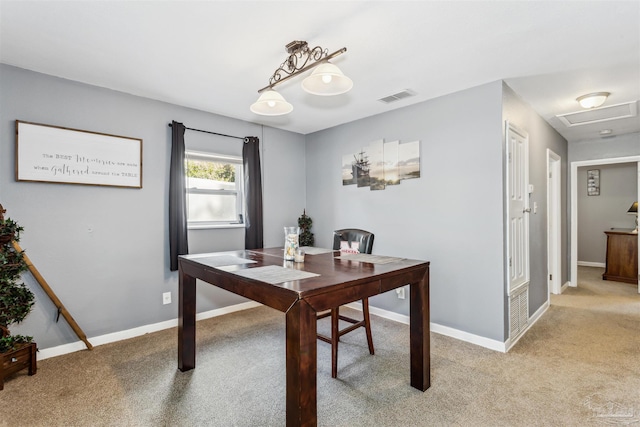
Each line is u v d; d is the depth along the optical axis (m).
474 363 2.36
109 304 2.79
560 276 4.39
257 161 3.79
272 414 1.78
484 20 1.83
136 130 2.94
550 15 1.78
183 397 1.94
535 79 2.62
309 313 1.38
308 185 4.41
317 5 1.68
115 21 1.82
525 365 2.32
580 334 2.92
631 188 5.95
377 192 3.53
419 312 2.00
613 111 3.39
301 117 3.65
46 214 2.49
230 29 1.91
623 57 2.26
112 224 2.80
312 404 1.39
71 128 2.59
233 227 3.66
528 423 1.67
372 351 2.52
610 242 5.16
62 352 2.53
